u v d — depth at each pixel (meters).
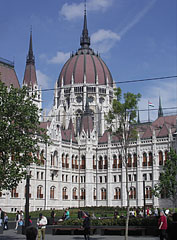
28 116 45.47
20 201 98.88
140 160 114.56
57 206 112.25
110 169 121.00
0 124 41.88
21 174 42.22
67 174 118.75
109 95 177.25
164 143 110.25
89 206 116.38
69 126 139.50
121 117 45.53
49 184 110.19
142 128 128.62
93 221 51.12
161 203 107.12
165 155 110.00
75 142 124.94
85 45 195.50
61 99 169.88
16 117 44.81
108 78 182.12
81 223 50.69
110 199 119.38
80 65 177.50
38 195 106.12
